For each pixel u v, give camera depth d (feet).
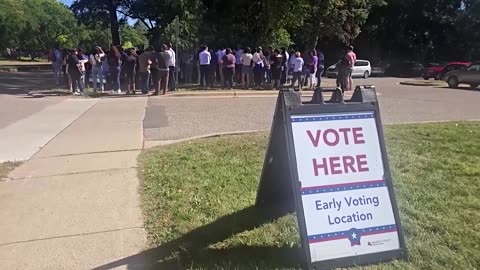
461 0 168.25
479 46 169.27
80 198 18.10
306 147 12.39
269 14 89.76
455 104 53.62
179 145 27.07
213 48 87.71
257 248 13.57
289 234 14.44
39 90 63.16
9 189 19.26
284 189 15.47
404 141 28.09
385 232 12.39
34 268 12.78
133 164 22.97
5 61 248.32
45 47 293.02
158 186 19.31
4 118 38.40
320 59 79.77
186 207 16.92
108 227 15.39
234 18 92.53
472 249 13.25
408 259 12.42
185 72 73.61
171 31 80.43
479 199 17.33
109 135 30.71
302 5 92.07
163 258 13.16
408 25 173.17
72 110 43.68
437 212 16.06
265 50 82.23
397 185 18.93
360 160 12.76
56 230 15.19
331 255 11.82
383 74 147.95
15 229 15.26
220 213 16.31
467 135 30.27
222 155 24.53
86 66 63.10
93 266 12.84
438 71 117.70
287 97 12.68
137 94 57.82
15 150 26.35
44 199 18.02
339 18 123.75
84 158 24.29
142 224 15.61
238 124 35.58
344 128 12.89
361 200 12.46
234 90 62.49
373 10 167.84
